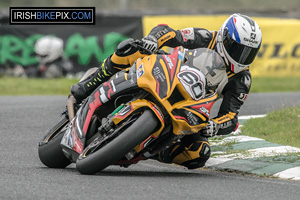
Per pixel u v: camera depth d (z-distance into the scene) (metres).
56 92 47.91
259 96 44.53
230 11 56.41
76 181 15.30
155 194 14.08
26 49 54.75
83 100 18.58
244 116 31.64
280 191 15.52
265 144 23.16
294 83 56.22
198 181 16.44
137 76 16.09
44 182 15.09
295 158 20.31
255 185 16.27
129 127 15.48
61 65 54.84
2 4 81.06
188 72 16.12
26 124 29.11
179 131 16.00
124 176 16.64
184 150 17.97
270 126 27.83
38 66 54.62
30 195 13.41
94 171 16.08
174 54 16.48
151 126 15.40
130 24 55.62
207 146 18.05
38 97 42.25
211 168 19.59
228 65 17.64
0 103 37.44
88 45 54.97
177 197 13.90
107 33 55.19
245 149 22.33
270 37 57.66
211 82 16.64
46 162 18.78
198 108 16.06
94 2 76.25
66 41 54.91
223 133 18.31
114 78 16.67
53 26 54.88
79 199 13.16
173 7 81.44
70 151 17.45
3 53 54.97
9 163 18.88
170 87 15.66
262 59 57.69
